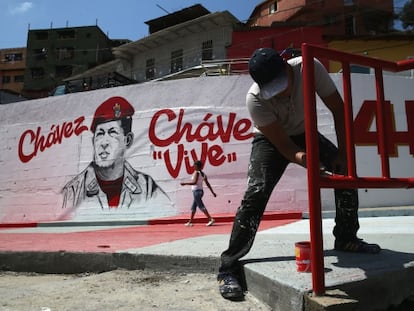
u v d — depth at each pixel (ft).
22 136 44.42
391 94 36.86
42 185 42.32
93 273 15.15
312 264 8.23
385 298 9.18
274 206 35.12
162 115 39.29
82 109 42.32
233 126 37.32
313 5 106.32
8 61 194.59
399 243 13.30
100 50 170.71
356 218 11.52
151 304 10.32
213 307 9.77
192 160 37.65
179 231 26.09
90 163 40.73
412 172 35.91
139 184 38.68
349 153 8.91
